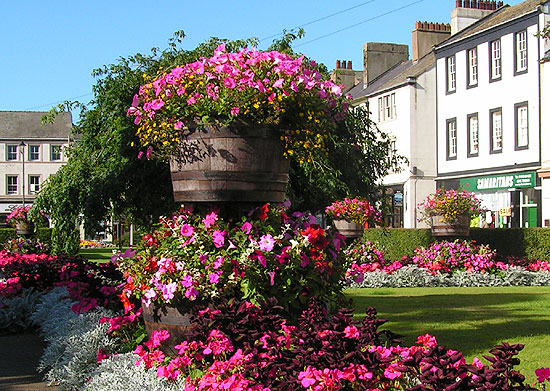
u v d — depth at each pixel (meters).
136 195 10.52
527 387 3.51
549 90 29.44
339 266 6.20
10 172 62.16
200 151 5.57
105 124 10.47
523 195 31.58
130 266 6.09
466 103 35.31
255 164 5.56
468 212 17.83
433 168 38.09
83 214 10.57
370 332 4.45
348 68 50.25
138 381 5.16
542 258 21.56
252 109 5.50
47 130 63.03
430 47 41.19
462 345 7.27
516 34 31.97
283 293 5.55
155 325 5.64
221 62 5.62
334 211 14.61
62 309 8.51
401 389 4.11
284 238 5.72
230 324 4.83
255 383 4.31
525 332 8.17
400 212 39.03
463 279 17.20
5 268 10.84
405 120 38.12
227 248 5.48
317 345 4.27
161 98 5.68
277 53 5.66
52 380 6.21
